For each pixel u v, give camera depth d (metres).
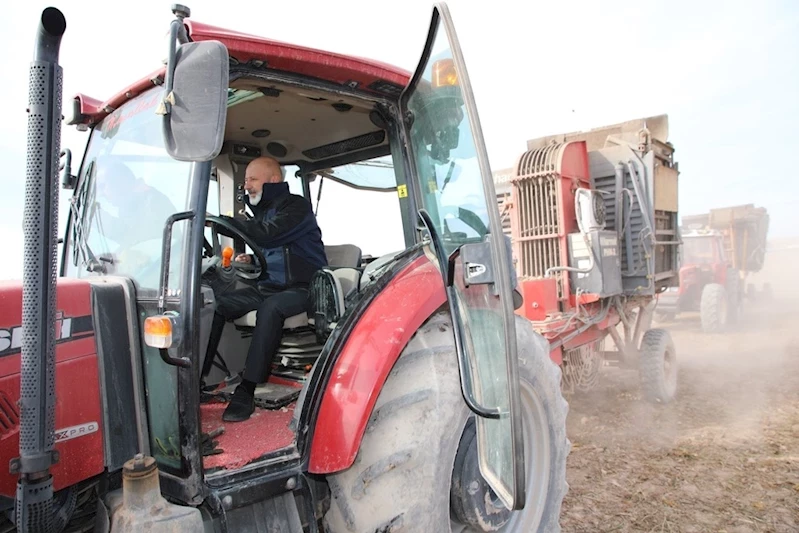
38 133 1.69
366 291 2.40
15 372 1.83
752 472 4.20
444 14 2.00
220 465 2.01
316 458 2.13
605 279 5.76
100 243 2.50
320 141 3.42
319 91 2.47
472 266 2.00
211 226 3.03
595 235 5.66
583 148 6.27
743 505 3.70
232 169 3.60
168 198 2.13
